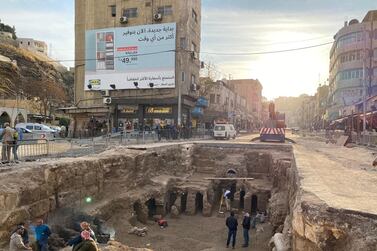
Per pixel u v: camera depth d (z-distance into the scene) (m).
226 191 24.50
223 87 69.25
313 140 42.81
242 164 28.22
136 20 38.62
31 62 80.88
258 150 29.61
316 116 116.00
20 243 9.45
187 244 16.77
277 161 24.09
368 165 15.94
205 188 23.62
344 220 7.01
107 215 17.20
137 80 37.81
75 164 15.70
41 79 76.88
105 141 27.92
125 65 38.22
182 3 37.47
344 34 70.88
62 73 100.88
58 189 14.39
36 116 59.66
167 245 16.45
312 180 11.16
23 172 12.86
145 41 37.59
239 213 23.23
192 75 40.81
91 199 16.81
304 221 7.63
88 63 39.69
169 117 37.81
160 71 37.09
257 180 26.67
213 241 17.48
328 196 8.45
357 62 67.94
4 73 66.69
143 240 16.77
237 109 86.81
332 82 84.00
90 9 40.22
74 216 15.12
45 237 10.36
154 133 31.89
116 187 19.11
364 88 37.53
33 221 12.54
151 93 37.81
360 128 37.59
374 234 6.50
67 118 67.12
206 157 30.45
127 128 36.19
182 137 36.41
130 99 38.22
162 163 25.20
